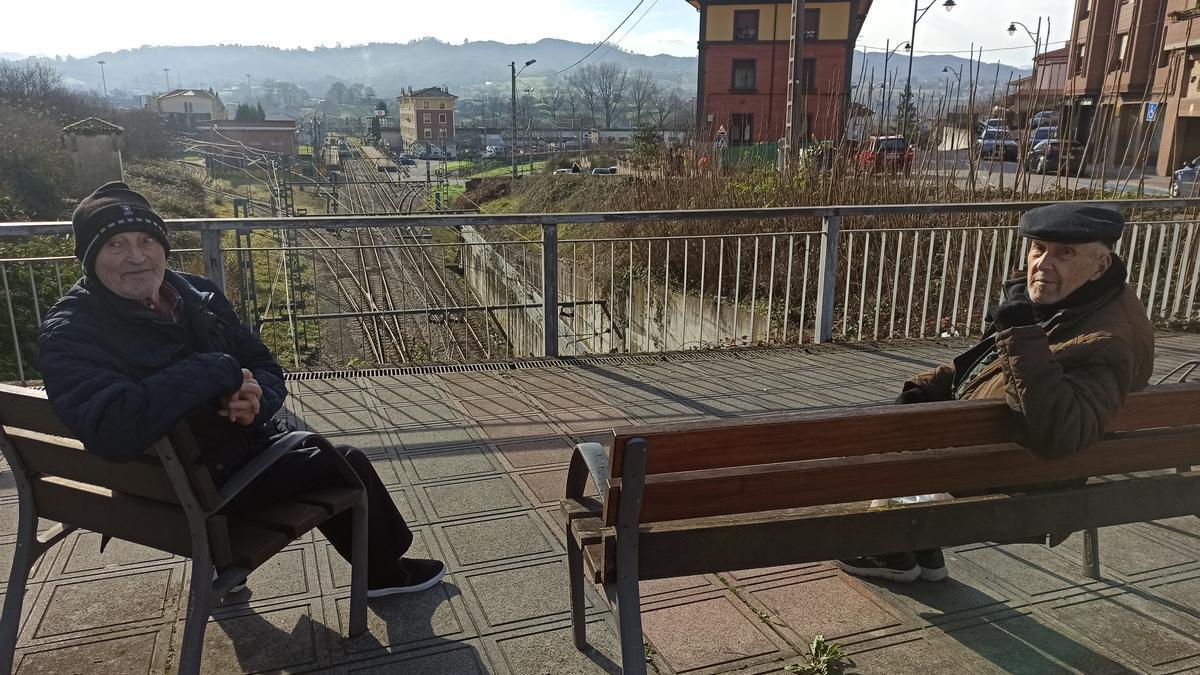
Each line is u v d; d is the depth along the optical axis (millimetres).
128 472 2002
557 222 5359
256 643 2469
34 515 2232
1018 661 2410
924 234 7902
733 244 9797
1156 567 2969
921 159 8938
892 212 5887
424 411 4633
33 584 2775
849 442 1920
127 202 2119
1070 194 9039
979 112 10383
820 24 37750
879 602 2730
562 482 3670
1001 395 2404
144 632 2516
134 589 2758
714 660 2406
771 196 9438
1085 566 2895
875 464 2010
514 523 3275
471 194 41188
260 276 16562
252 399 2086
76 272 10906
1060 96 10305
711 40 38438
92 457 2041
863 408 1926
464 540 3141
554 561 2984
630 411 4660
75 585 2777
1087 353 2096
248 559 2029
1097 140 9414
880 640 2514
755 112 38875
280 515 2250
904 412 1927
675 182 11062
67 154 25797
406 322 15828
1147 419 2201
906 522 2117
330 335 13906
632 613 1842
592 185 27109
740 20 38031
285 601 2703
